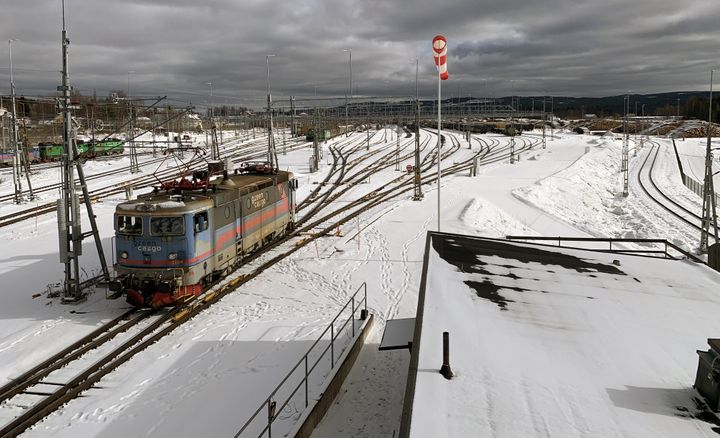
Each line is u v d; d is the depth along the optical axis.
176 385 14.38
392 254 27.78
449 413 8.16
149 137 94.88
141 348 16.39
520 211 44.28
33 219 36.47
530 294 13.25
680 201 57.34
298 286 22.67
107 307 19.98
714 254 17.98
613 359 10.02
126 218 19.17
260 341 17.03
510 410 8.27
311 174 61.62
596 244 36.47
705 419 8.09
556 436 7.63
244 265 25.52
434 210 40.06
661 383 9.17
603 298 13.15
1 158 68.75
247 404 13.42
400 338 14.59
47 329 17.89
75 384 14.38
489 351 10.18
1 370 14.96
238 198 23.25
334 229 33.94
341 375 14.54
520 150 95.31
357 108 79.44
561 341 10.72
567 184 59.75
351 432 12.52
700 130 149.62
